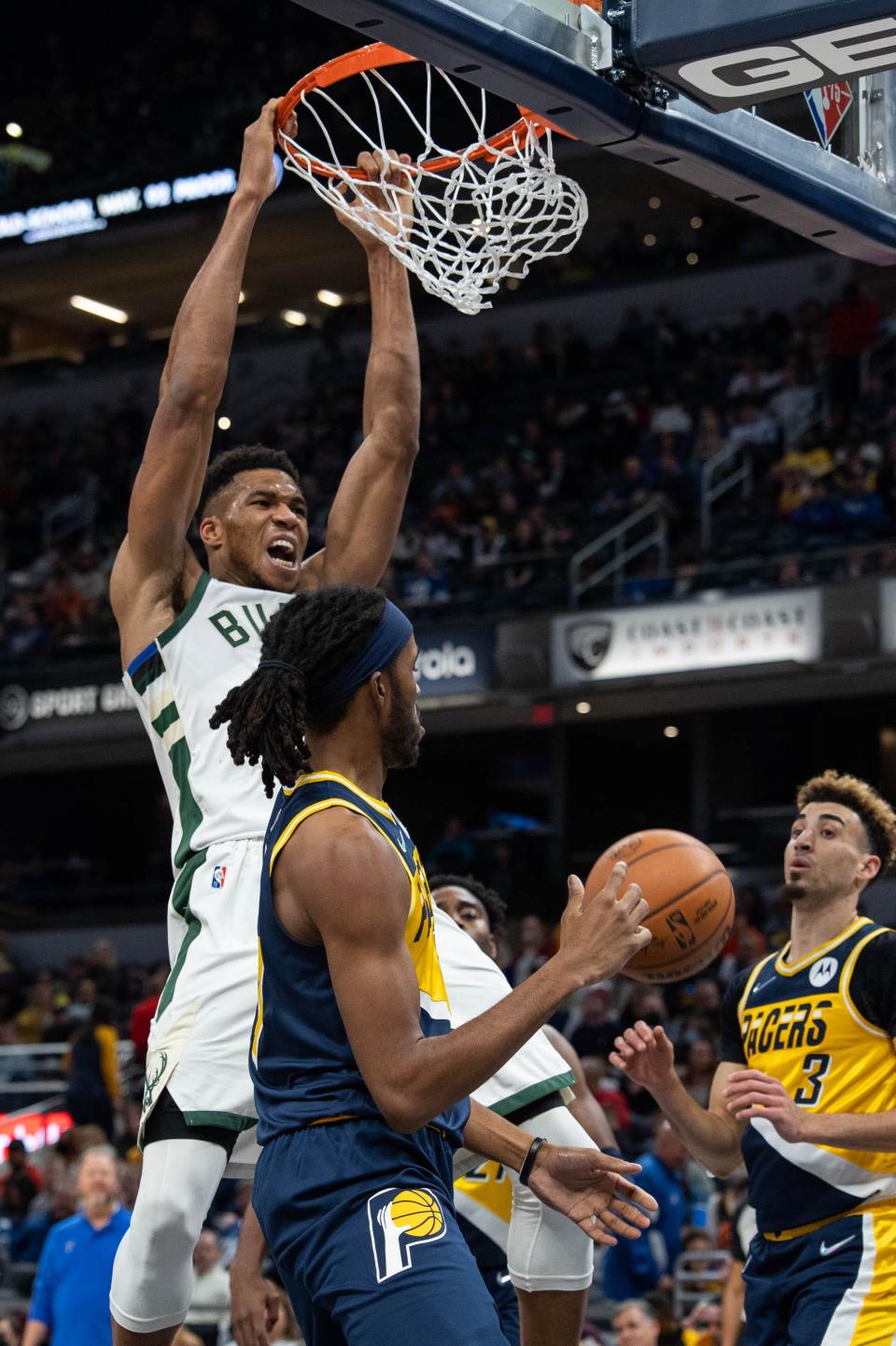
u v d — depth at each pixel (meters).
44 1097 13.23
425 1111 2.28
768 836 16.66
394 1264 2.30
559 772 18.25
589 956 2.35
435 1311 2.27
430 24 2.81
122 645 3.39
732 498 16.97
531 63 2.97
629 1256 7.35
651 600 15.06
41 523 21.06
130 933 17.67
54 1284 6.78
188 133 22.62
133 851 20.98
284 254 22.30
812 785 4.04
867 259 3.86
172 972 3.17
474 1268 2.35
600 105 3.09
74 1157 9.38
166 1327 3.07
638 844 3.71
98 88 23.98
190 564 3.41
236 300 3.37
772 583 14.99
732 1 2.98
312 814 2.39
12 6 24.39
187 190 21.53
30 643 18.86
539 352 20.03
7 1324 7.66
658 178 20.08
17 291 23.89
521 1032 2.29
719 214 20.62
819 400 17.41
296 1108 2.40
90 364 22.73
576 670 15.31
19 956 18.23
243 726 2.43
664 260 20.25
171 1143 2.99
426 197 3.65
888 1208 3.67
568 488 18.16
